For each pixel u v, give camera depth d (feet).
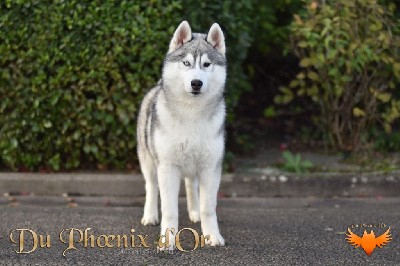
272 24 32.81
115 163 27.81
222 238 20.45
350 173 27.20
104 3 26.48
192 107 19.58
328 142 31.53
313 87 29.40
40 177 26.61
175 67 19.79
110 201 25.75
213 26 20.33
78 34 26.53
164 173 20.11
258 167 28.27
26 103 26.91
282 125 35.17
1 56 26.68
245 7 28.09
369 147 30.07
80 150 27.81
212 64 19.80
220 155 20.27
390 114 28.94
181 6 26.40
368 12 27.73
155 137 20.13
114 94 26.86
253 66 36.29
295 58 35.45
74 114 26.99
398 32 28.50
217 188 20.42
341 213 24.20
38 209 24.49
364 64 27.71
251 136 33.68
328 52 26.96
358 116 29.86
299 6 31.55
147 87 26.73
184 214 23.95
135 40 26.37
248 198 26.14
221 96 20.22
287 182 26.43
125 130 27.30
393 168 27.99
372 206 25.25
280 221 23.09
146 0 26.55
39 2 26.43
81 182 26.45
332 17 27.48
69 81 26.81
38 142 27.40
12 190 26.50
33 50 26.55
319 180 26.48
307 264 18.69
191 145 19.84
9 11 26.53
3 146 27.25
